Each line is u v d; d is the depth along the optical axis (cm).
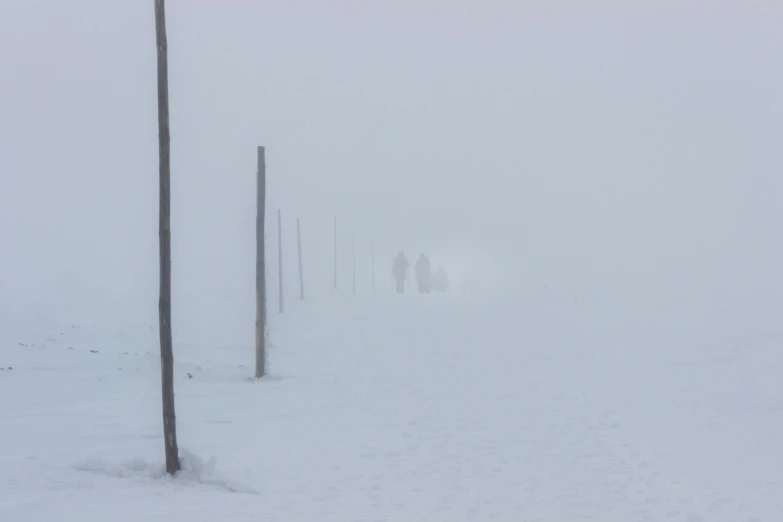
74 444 1085
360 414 1408
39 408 1345
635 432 1198
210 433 1230
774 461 1014
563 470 1005
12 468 912
